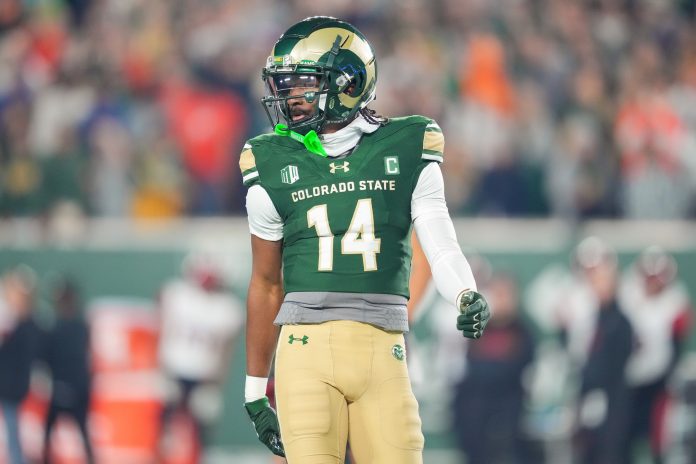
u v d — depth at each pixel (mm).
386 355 12766
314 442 12539
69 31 40125
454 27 40594
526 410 31172
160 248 31594
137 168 35250
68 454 30844
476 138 36781
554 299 31609
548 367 31469
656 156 36812
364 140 13125
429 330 31156
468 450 31031
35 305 31141
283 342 12883
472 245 31781
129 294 31484
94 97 36844
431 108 37500
